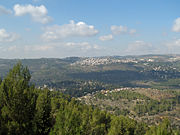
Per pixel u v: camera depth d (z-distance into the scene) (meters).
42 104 39.66
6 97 32.38
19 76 37.38
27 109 33.59
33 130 33.00
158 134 64.81
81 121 56.34
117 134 69.44
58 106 76.88
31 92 36.97
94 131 62.94
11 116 31.52
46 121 39.28
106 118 82.06
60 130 36.47
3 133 29.45
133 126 80.00
